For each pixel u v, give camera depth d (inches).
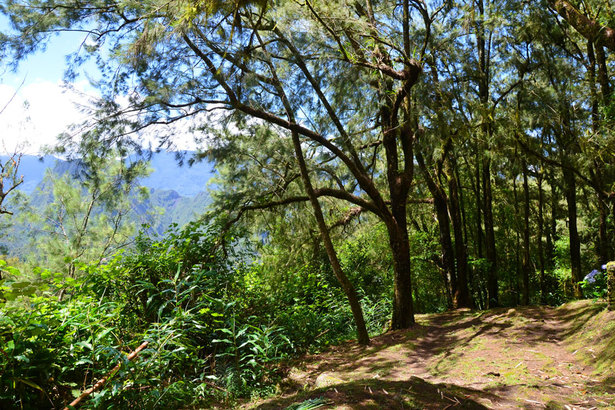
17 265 563.2
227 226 377.4
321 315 418.3
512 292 661.3
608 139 367.6
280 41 335.0
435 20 451.2
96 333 193.0
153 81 307.6
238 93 319.6
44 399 164.2
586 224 662.5
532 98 421.4
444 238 550.0
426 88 361.4
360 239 677.3
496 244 673.6
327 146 371.6
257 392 214.4
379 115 430.6
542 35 430.9
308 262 498.6
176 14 267.3
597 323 242.2
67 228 633.0
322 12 344.8
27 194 627.5
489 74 511.2
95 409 162.2
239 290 331.0
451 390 151.6
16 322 163.3
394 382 147.9
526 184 524.1
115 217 634.2
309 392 146.6
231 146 368.5
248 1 192.9
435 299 725.9
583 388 173.6
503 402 148.1
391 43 372.8
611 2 376.8
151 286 240.8
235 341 252.8
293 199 408.2
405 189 420.2
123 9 314.7
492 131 458.0
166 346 225.9
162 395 179.8
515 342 265.1
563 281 674.2
